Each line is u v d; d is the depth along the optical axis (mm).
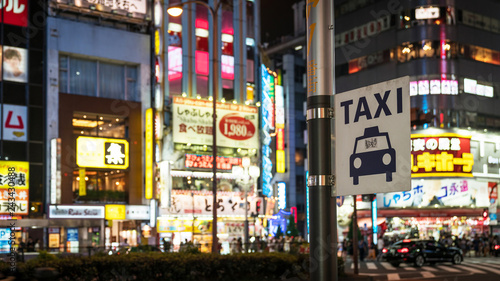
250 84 53500
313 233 4938
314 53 5059
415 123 58094
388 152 4668
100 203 42906
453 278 27812
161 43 47156
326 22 5039
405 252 36938
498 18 64000
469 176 57156
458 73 59000
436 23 59219
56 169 40000
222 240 48062
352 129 4914
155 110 45031
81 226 40469
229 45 52469
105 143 43219
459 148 57000
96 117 44156
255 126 50844
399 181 4578
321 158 4965
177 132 46406
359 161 4840
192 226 46562
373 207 55250
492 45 62781
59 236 40156
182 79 49156
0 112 39844
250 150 50469
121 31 45438
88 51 43781
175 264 17359
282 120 58906
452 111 58062
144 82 46031
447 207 56781
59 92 42375
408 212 57031
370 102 4836
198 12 51000
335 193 4934
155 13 46688
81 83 43969
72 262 16062
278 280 18828
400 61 59750
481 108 60500
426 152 56844
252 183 50312
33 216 39844
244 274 18516
